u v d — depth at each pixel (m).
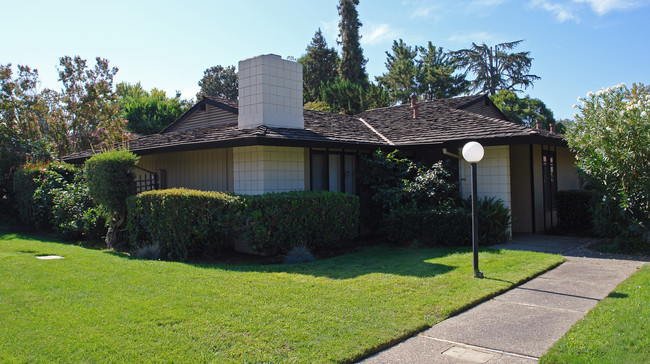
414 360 4.19
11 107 21.55
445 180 11.46
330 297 6.04
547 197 13.95
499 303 5.95
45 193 14.34
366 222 12.57
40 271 7.66
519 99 38.53
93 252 10.18
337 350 4.30
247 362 4.05
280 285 6.70
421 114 16.19
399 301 5.85
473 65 44.47
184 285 6.70
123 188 11.25
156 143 13.68
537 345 4.47
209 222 9.47
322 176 12.15
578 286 6.71
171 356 4.17
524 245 10.54
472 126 12.71
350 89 34.72
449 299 5.94
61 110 24.78
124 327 4.89
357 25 41.09
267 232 9.14
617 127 9.27
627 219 9.37
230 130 11.89
